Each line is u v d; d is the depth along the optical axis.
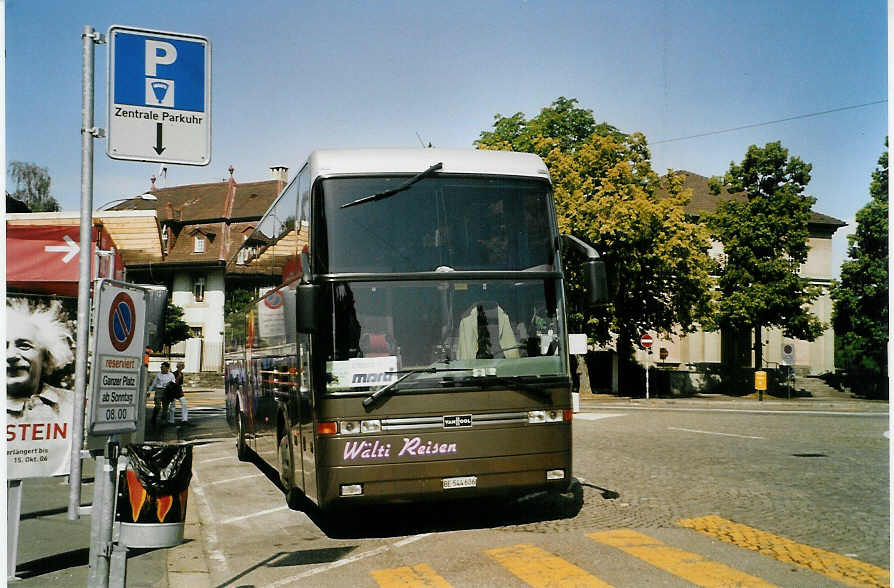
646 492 10.19
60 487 11.33
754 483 10.67
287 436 9.68
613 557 6.91
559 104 39.34
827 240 54.62
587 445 15.69
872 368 44.38
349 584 6.39
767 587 5.91
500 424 7.92
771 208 42.06
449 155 8.46
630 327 37.88
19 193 48.28
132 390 5.62
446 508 9.73
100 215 14.84
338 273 7.85
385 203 8.09
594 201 32.97
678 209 34.72
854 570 6.33
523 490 7.99
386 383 7.74
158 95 7.29
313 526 9.00
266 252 11.95
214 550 7.83
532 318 8.21
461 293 8.03
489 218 8.30
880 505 9.05
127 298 5.56
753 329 44.59
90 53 7.20
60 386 7.59
